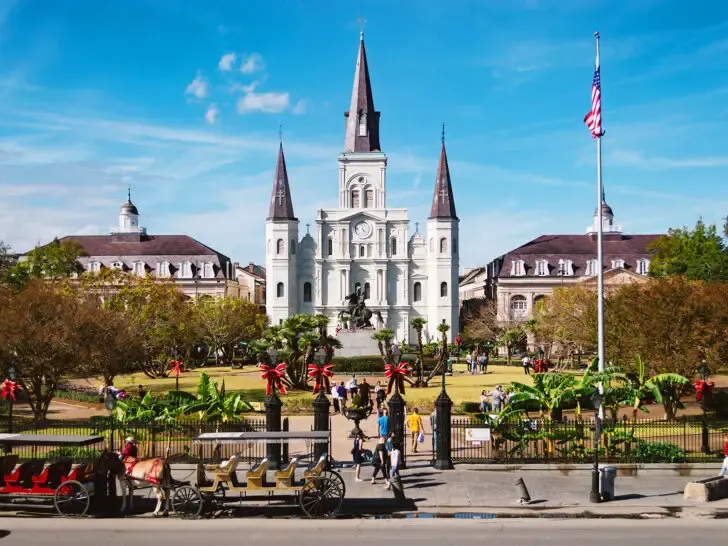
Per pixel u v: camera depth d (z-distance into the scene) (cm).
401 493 2458
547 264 12062
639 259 12000
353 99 12419
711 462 2828
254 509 2291
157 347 6462
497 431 2980
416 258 11969
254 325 9450
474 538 1989
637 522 2172
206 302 9044
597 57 3538
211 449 3141
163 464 2280
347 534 2031
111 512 2273
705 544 1923
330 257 11881
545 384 3294
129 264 12275
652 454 2888
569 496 2478
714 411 4269
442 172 11869
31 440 2281
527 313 11294
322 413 2848
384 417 2788
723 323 4094
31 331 3922
